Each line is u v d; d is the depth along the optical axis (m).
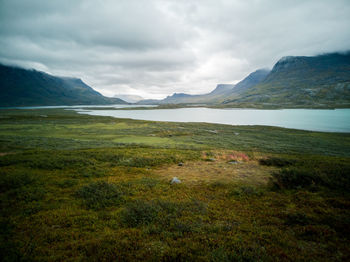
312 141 47.38
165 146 32.28
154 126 75.44
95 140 37.59
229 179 13.89
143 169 16.64
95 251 5.71
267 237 6.60
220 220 7.84
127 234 6.64
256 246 5.93
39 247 5.78
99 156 20.05
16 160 16.34
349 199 9.67
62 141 31.97
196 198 10.21
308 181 12.23
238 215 8.33
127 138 44.88
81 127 66.31
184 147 32.22
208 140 45.19
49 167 15.30
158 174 15.34
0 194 9.92
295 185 12.05
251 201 9.88
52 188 11.11
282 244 6.17
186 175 15.05
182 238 6.45
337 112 158.12
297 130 70.31
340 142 46.25
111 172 15.27
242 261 5.24
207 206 9.16
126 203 9.27
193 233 6.75
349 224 7.16
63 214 8.05
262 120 113.38
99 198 9.77
